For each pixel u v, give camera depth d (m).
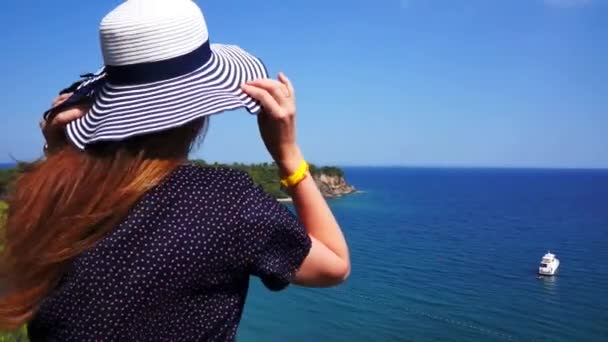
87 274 1.66
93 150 1.77
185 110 1.70
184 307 1.71
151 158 1.74
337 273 1.88
